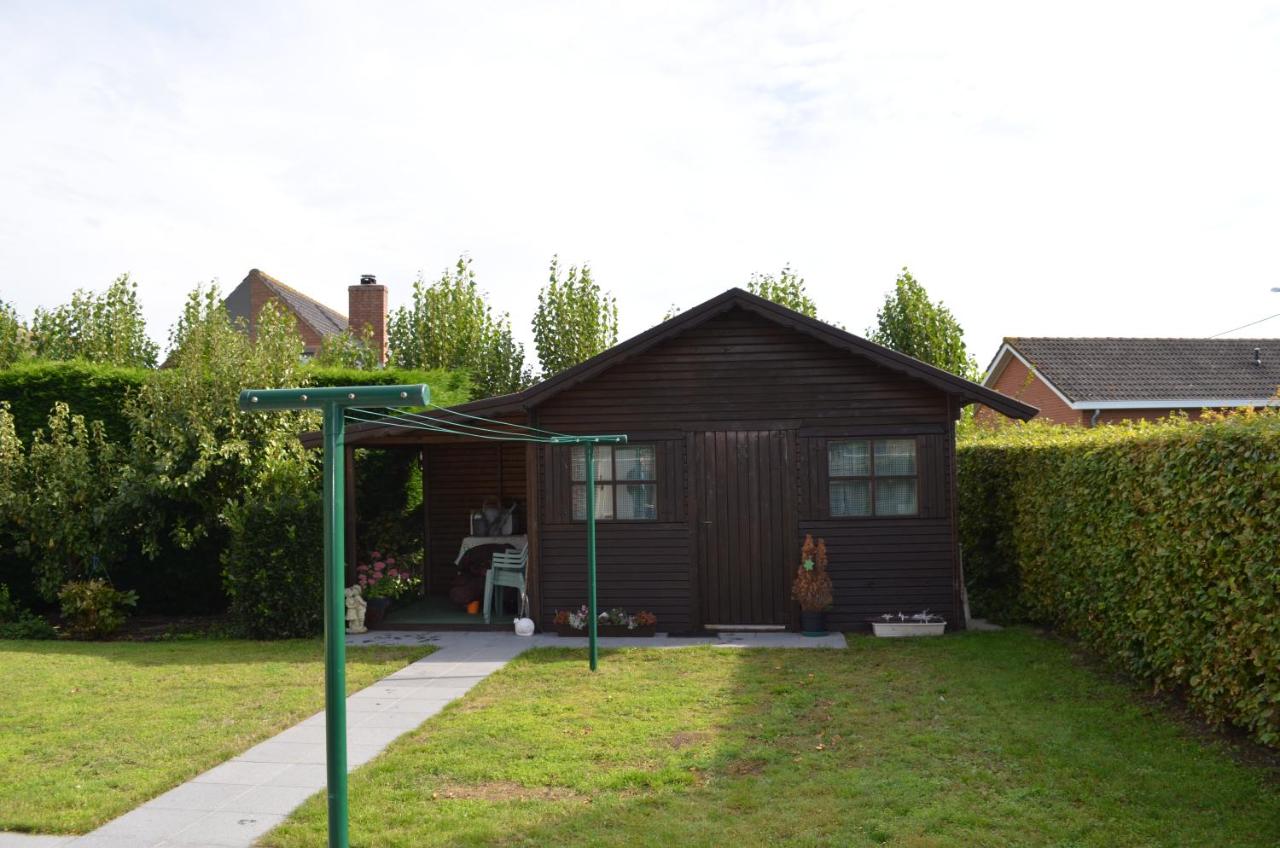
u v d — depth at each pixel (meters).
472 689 8.80
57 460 12.69
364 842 5.05
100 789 5.96
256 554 11.88
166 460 12.47
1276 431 6.02
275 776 6.32
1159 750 6.45
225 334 14.02
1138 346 28.53
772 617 11.90
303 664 10.01
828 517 11.87
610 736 7.02
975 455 13.52
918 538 11.80
